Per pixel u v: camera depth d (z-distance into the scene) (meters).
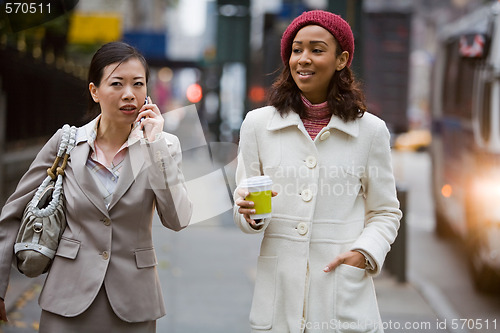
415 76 90.75
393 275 15.16
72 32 25.84
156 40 44.66
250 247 17.92
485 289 14.84
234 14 27.06
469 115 17.05
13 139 19.33
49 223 5.80
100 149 5.99
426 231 23.41
